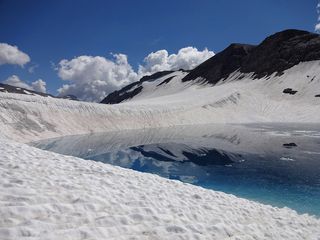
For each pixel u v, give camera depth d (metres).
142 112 67.69
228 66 149.88
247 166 28.88
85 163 13.26
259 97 97.25
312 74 104.19
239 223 9.69
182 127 65.00
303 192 20.27
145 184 11.57
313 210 16.73
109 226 6.92
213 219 9.18
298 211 16.56
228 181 23.69
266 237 9.08
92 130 54.47
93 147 39.38
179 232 7.48
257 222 10.34
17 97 52.50
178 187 12.52
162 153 36.44
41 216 6.50
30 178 8.80
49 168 10.74
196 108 80.56
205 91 119.56
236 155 34.34
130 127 60.91
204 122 74.06
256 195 19.77
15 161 10.74
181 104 81.31
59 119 51.88
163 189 11.36
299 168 27.30
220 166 29.34
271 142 41.84
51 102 55.00
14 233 5.45
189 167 29.23
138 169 28.64
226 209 10.64
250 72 130.50
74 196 7.95
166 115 70.62
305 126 62.59
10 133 41.16
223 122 76.19
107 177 11.37
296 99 93.31
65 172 10.70
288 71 113.19
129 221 7.39
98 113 59.88
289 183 22.66
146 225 7.42
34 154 12.91
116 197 8.84
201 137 48.91
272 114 83.69
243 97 95.06
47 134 46.06
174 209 9.04
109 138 47.69
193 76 168.00
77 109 57.38
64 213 6.90
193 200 10.77
